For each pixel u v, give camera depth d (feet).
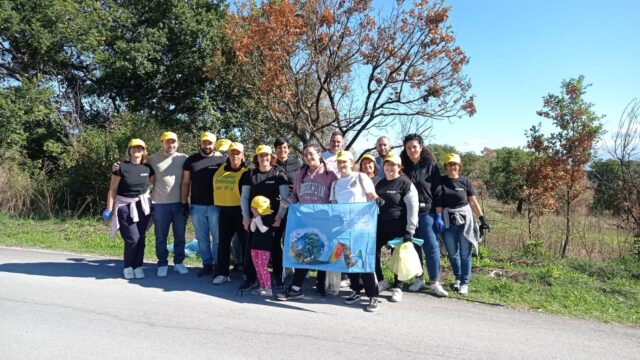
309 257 17.38
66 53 53.67
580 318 16.42
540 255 27.96
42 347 12.44
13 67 53.83
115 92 58.54
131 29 56.59
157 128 45.16
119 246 27.55
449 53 42.14
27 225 35.14
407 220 17.60
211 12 57.36
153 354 12.21
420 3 41.09
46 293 17.49
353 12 42.50
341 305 17.24
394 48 42.78
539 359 12.71
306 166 18.56
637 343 14.10
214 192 20.03
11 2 48.96
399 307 17.12
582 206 35.45
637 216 29.99
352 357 12.42
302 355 12.44
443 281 21.12
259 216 17.93
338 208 17.43
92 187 42.55
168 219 21.12
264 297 17.97
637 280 22.59
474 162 85.25
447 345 13.50
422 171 19.21
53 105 50.49
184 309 16.10
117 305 16.30
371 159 19.06
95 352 12.21
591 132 32.60
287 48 40.68
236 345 13.02
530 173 35.22
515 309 17.24
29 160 47.42
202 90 58.08
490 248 30.25
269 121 50.80
